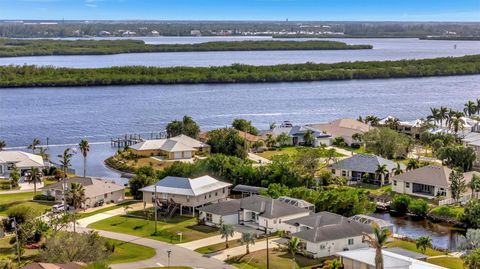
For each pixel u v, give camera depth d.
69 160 176.88
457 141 191.88
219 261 96.31
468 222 118.94
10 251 98.56
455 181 135.50
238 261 96.31
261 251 100.88
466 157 160.50
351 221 105.44
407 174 144.88
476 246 101.00
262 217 112.88
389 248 99.75
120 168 174.88
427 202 135.75
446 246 107.94
